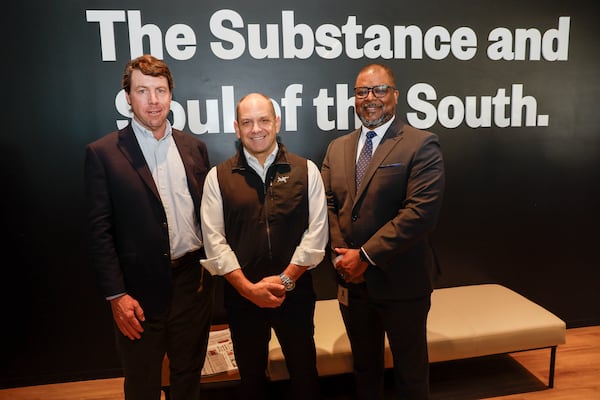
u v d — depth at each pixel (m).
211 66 2.81
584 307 3.45
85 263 2.86
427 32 2.99
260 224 1.90
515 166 3.25
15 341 2.86
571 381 2.76
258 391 2.10
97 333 2.93
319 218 1.96
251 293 1.86
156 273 1.84
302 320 2.00
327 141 2.99
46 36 2.63
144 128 1.84
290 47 2.87
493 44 3.08
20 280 2.82
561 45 3.18
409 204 1.96
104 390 2.84
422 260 2.08
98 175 1.78
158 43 2.73
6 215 2.75
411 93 3.03
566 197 3.36
